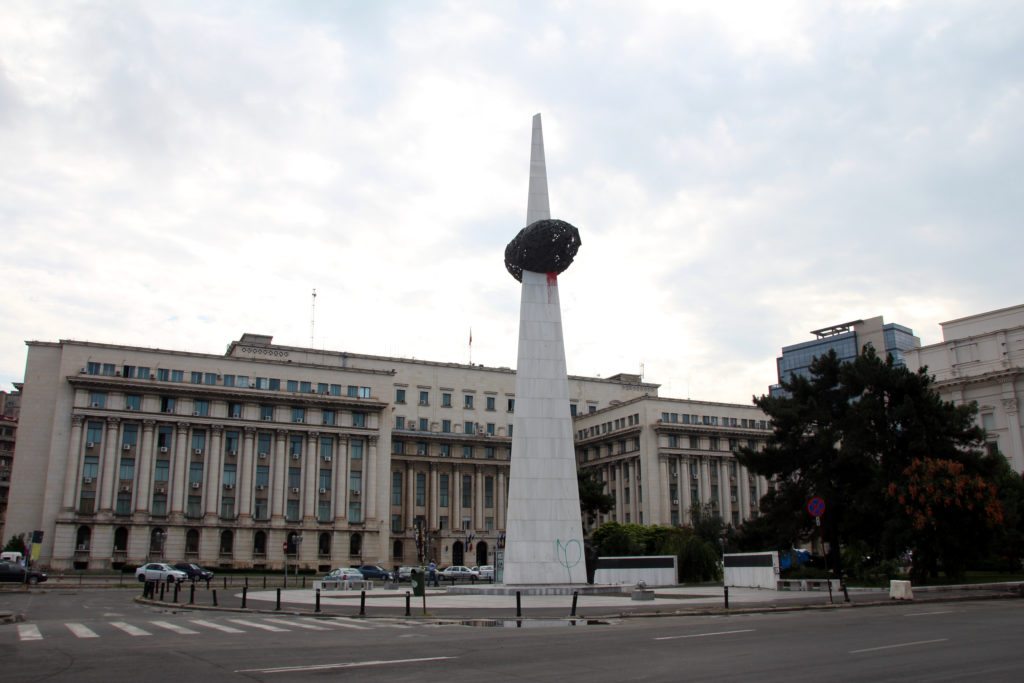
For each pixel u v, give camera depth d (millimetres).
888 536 46250
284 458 93812
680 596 41062
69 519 82750
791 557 58281
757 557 48812
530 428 45531
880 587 44094
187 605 36344
